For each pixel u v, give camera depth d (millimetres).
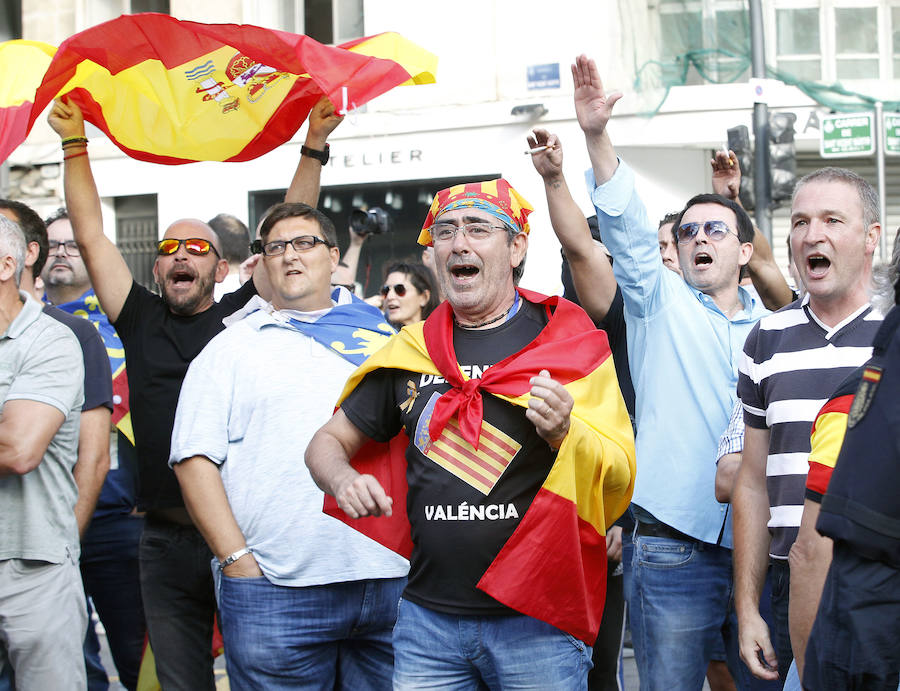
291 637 4117
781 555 3600
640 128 12695
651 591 4270
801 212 3582
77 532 4297
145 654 5066
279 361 4277
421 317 7367
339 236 13812
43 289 6184
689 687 4254
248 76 4719
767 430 3758
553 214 4203
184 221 5062
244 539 4188
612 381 3424
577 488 3236
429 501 3303
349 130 13594
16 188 14250
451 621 3285
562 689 3248
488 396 3309
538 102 12984
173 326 4965
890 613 2441
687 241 4664
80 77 4773
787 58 12656
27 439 3975
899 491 2424
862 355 3498
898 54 12656
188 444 4203
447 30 13281
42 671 4137
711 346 4367
